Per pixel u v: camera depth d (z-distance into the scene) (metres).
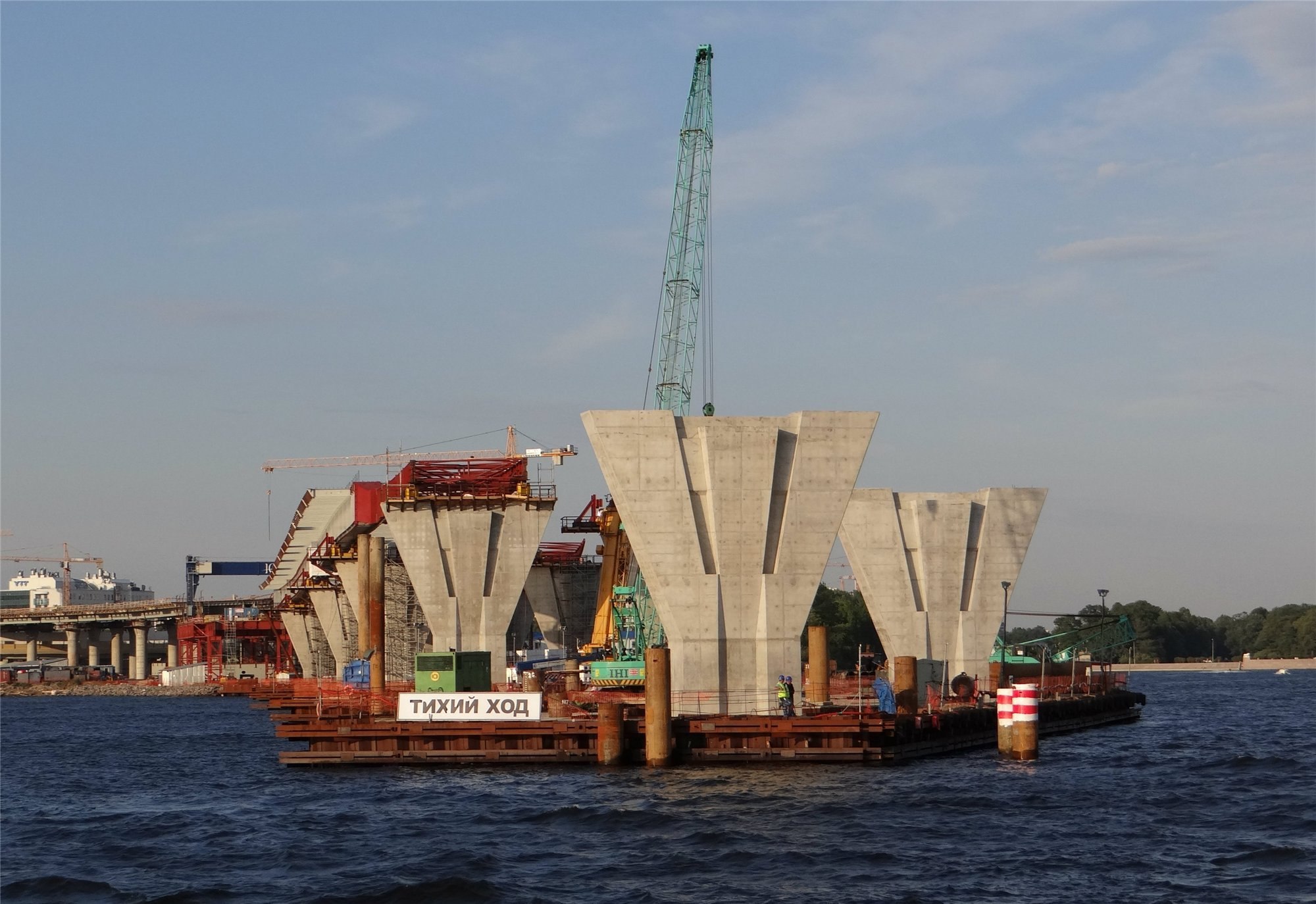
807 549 75.50
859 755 72.44
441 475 123.56
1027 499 113.88
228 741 115.00
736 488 75.19
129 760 97.44
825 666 89.44
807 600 75.31
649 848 50.69
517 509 122.56
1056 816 56.75
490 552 122.38
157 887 46.59
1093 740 98.25
